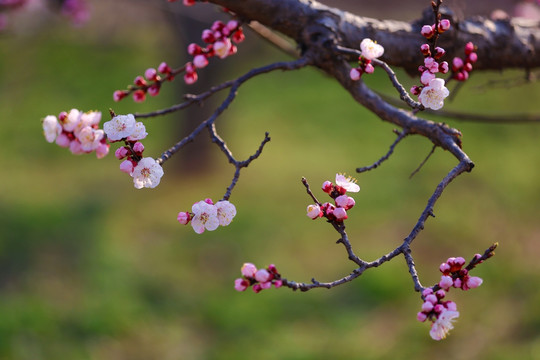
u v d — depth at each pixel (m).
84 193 10.77
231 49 2.20
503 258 8.59
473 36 2.44
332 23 2.22
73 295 7.76
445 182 1.72
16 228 9.25
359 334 7.21
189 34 10.01
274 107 14.36
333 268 8.55
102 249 8.82
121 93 2.22
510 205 10.16
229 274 8.53
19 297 7.62
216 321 7.54
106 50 16.12
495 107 13.54
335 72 2.25
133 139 1.70
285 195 10.62
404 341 7.03
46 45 15.95
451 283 1.54
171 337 7.25
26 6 4.23
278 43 3.21
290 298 7.92
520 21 2.63
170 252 9.05
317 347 7.01
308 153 12.28
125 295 7.86
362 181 11.10
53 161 12.09
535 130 12.84
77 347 6.90
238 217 9.97
